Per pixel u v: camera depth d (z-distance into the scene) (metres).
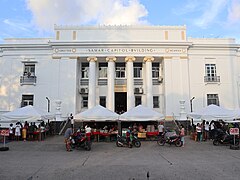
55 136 20.81
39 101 27.97
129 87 28.02
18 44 28.83
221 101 28.81
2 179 7.64
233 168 9.09
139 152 13.20
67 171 8.70
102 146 15.56
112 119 17.94
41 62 28.77
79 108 28.84
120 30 29.31
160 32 29.47
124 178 7.75
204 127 18.56
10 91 28.36
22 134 18.11
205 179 7.61
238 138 15.42
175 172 8.52
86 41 28.05
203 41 29.89
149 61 28.42
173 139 15.58
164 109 28.45
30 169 8.98
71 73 28.12
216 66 29.42
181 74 28.42
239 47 29.84
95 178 7.77
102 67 30.28
